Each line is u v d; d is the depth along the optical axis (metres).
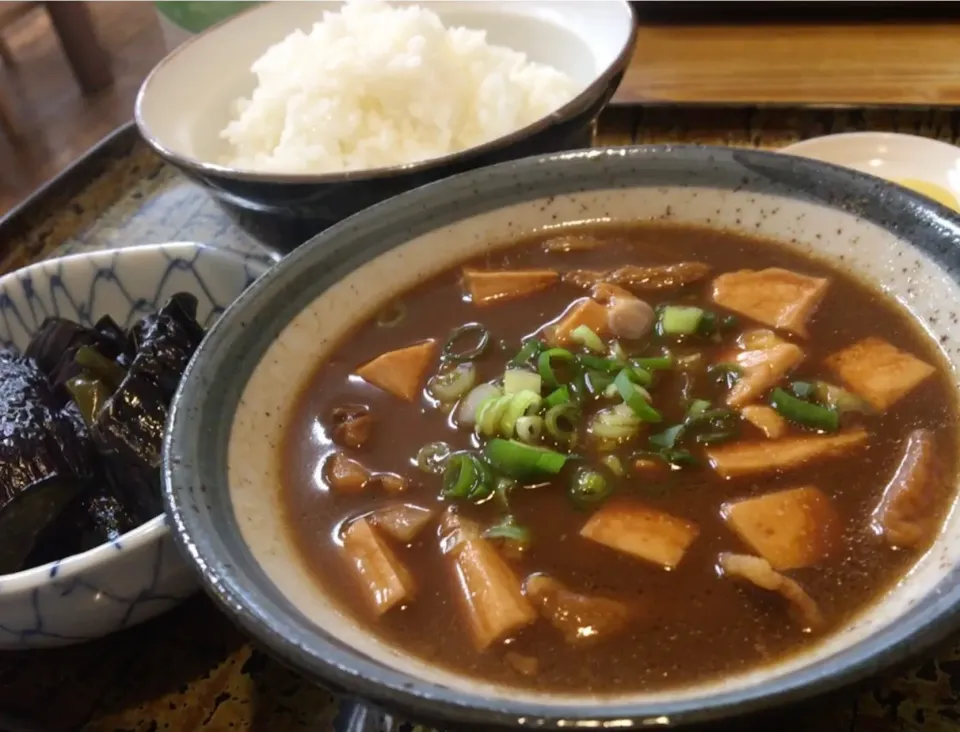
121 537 0.27
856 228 0.30
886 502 0.24
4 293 0.38
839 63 0.51
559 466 0.25
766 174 0.31
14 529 0.30
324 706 0.27
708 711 0.18
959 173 0.41
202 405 0.26
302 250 0.30
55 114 0.62
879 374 0.27
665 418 0.27
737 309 0.30
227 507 0.24
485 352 0.30
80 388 0.34
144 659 0.29
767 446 0.26
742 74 0.51
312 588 0.24
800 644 0.22
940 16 0.54
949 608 0.19
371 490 0.27
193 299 0.37
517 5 0.49
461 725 0.18
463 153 0.35
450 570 0.24
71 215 0.49
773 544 0.24
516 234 0.33
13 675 0.30
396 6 0.51
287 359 0.29
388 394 0.29
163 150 0.39
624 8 0.44
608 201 0.33
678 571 0.24
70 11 0.61
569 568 0.24
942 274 0.27
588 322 0.30
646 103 0.48
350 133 0.42
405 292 0.32
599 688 0.22
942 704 0.25
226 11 0.63
